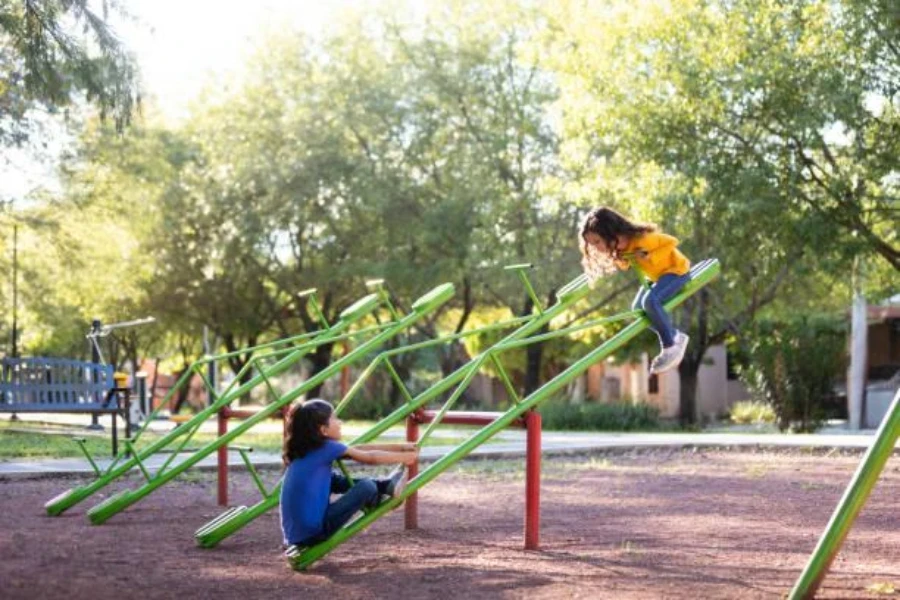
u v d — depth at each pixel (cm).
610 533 761
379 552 686
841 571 591
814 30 1873
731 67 1919
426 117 3081
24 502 945
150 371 5634
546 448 1431
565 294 730
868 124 1848
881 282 2498
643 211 2038
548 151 2900
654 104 2020
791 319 2747
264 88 3266
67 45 1362
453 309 3662
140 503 939
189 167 3344
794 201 1866
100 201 2489
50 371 1472
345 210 3159
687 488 1058
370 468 1257
